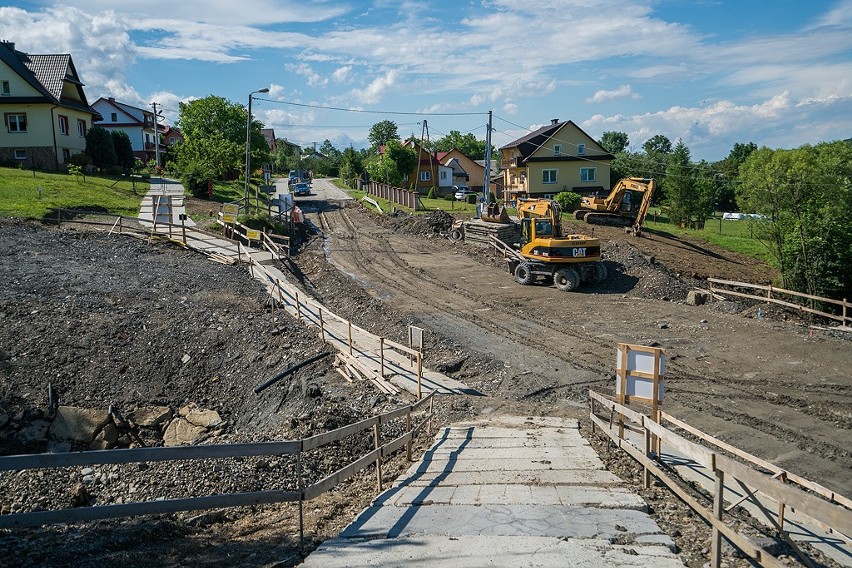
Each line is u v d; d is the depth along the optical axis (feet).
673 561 17.10
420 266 109.81
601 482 26.86
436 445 37.06
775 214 99.25
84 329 63.57
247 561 19.08
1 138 144.87
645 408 49.03
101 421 52.95
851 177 112.57
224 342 65.00
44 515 18.28
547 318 77.92
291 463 36.42
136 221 114.01
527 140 197.16
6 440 49.70
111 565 19.03
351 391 53.01
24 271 77.61
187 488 34.63
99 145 160.45
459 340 68.23
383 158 234.17
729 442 43.01
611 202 142.51
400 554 18.17
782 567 14.74
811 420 46.57
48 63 155.22
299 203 190.49
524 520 21.26
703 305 85.35
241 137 216.95
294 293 78.89
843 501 21.93
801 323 78.95
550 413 47.39
